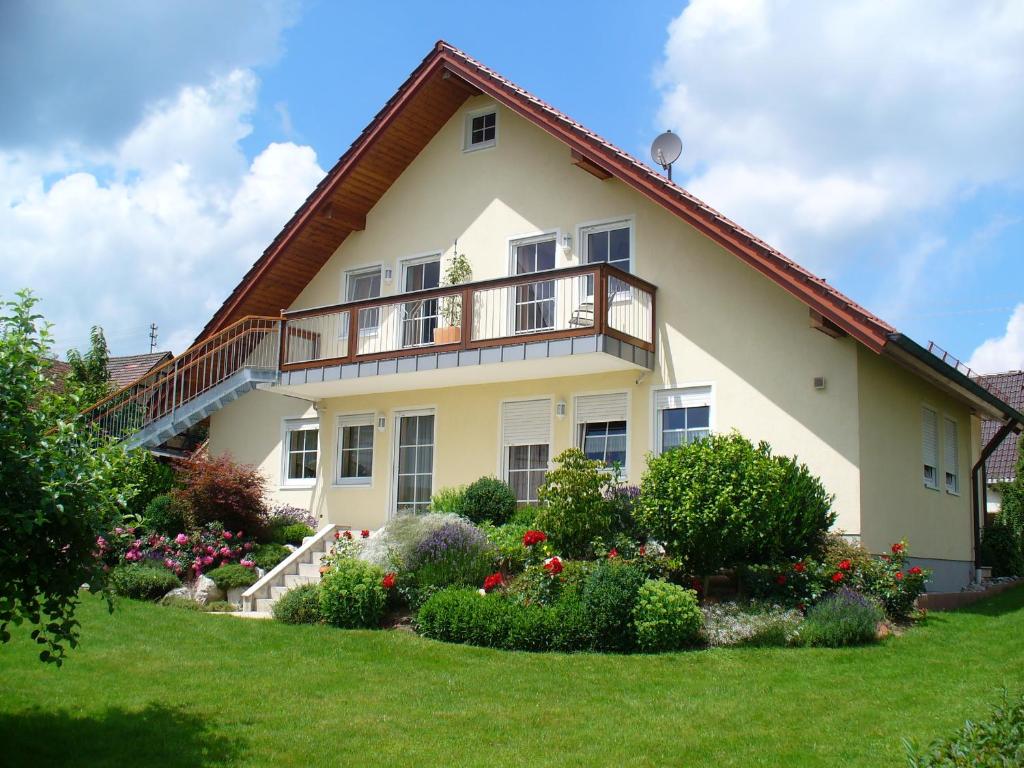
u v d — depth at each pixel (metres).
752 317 15.01
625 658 10.83
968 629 12.48
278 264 19.44
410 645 11.42
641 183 15.13
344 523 18.86
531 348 15.26
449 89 18.22
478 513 15.94
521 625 11.37
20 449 7.22
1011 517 22.92
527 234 17.39
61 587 7.48
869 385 14.56
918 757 4.89
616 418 15.98
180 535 15.98
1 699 8.79
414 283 18.94
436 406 18.11
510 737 8.16
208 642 11.45
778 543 12.48
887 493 14.84
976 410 19.67
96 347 22.95
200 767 7.40
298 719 8.59
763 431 14.66
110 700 8.96
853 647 11.28
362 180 18.97
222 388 18.70
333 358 17.64
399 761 7.60
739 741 7.96
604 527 13.38
